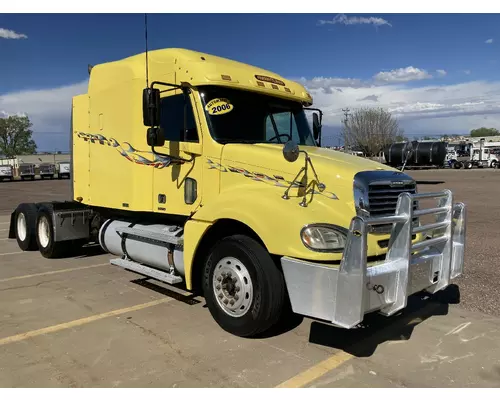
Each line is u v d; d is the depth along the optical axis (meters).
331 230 4.16
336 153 5.45
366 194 4.38
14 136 97.75
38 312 5.37
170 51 5.73
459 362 4.11
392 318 5.25
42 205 8.70
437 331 4.85
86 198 7.39
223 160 5.14
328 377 3.81
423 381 3.75
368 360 4.14
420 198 4.28
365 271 3.65
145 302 5.77
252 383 3.69
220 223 4.92
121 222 7.11
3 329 4.82
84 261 8.20
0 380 3.71
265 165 4.79
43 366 3.96
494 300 5.87
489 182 32.75
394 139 56.59
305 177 4.53
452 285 6.53
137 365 3.99
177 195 5.68
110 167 6.73
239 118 5.58
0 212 18.02
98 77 6.91
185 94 5.47
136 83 6.13
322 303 3.91
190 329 4.85
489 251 8.84
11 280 6.83
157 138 5.16
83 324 4.98
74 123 7.62
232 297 4.64
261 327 4.43
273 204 4.41
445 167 66.50
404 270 4.05
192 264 5.12
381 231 4.53
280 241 4.19
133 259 6.56
